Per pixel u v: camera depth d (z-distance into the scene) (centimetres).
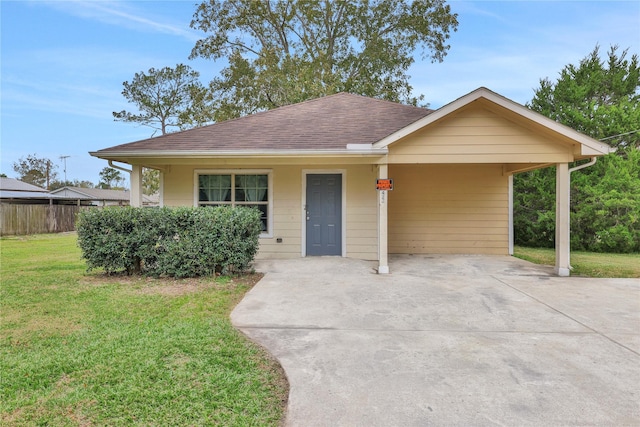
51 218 2041
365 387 278
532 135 700
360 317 450
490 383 285
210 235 651
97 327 402
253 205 899
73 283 613
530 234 1219
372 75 2278
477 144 706
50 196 2562
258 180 901
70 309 467
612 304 505
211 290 568
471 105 699
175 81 2839
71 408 246
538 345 362
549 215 1154
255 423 233
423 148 715
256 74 1977
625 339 377
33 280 637
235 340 368
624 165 1102
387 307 492
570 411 246
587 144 658
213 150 743
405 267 788
